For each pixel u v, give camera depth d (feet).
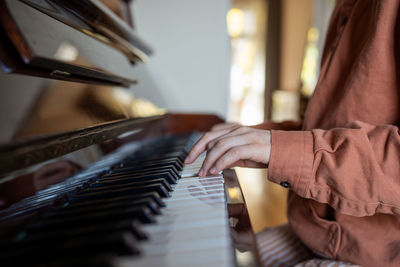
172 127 3.50
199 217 0.82
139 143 2.47
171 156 1.62
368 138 1.19
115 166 1.44
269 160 1.19
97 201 0.89
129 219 0.71
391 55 1.35
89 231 0.66
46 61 0.97
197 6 5.66
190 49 5.82
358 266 1.50
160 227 0.75
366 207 1.15
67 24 1.42
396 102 1.39
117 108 1.64
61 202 0.94
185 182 1.19
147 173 1.23
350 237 1.50
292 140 1.21
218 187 1.11
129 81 2.09
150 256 0.61
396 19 1.31
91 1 1.53
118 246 0.59
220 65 5.89
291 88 12.45
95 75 1.46
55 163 1.16
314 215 1.62
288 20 12.43
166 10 5.66
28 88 0.90
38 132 0.79
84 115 1.15
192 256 0.61
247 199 6.01
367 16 1.52
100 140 1.17
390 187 1.10
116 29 2.03
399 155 1.12
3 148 0.65
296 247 2.01
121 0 3.34
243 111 16.53
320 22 9.17
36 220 0.77
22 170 0.71
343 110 1.51
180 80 5.93
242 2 14.97
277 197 6.14
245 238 0.72
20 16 0.94
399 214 1.13
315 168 1.18
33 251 0.59
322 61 2.09
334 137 1.20
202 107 6.05
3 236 0.69
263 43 14.05
